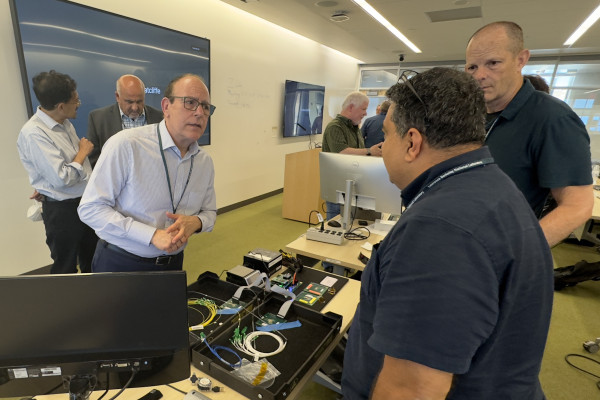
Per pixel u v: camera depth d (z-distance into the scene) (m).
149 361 0.71
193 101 1.25
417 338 0.45
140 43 2.89
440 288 0.44
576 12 3.52
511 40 1.05
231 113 4.21
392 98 0.61
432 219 0.47
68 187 1.85
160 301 0.68
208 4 3.58
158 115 2.51
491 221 0.47
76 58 2.44
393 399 0.49
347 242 1.87
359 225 2.13
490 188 0.51
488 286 0.45
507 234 0.48
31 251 2.45
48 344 0.66
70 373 0.68
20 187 2.32
